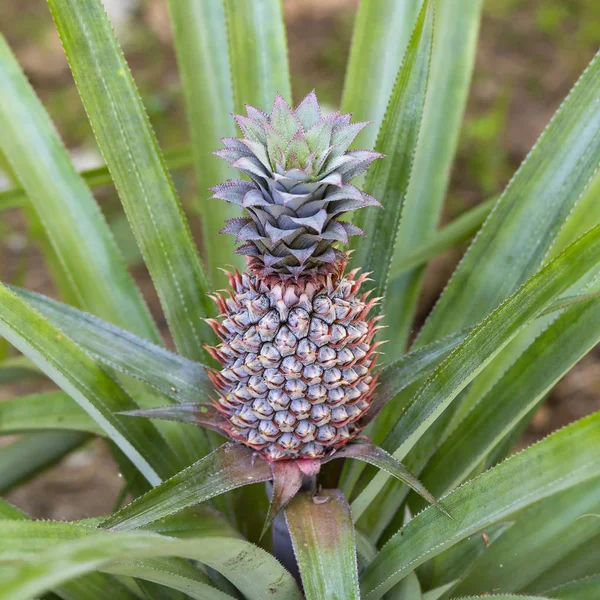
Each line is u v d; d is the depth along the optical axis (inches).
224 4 25.4
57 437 28.3
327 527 18.1
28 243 36.1
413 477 17.7
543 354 20.9
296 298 18.4
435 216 28.7
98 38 21.6
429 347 20.2
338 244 23.3
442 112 28.2
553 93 58.4
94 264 26.2
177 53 27.6
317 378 18.4
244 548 16.0
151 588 22.1
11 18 67.3
